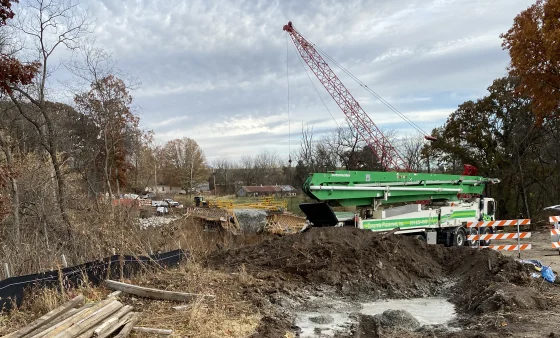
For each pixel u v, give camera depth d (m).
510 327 7.13
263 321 7.67
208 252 13.09
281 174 94.31
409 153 48.22
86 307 6.71
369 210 14.34
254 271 10.54
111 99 23.30
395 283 10.41
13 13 10.91
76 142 23.62
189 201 54.00
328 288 10.01
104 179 23.12
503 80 29.17
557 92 22.09
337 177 13.06
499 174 29.73
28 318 7.17
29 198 15.66
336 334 7.37
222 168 100.38
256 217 26.58
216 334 6.73
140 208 19.08
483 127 30.33
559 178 30.62
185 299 8.14
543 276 10.41
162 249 13.49
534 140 29.27
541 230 25.56
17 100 19.08
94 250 12.09
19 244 12.55
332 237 11.72
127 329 6.50
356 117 35.31
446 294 10.12
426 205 17.17
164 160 91.94
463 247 11.95
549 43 20.00
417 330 7.66
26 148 20.30
